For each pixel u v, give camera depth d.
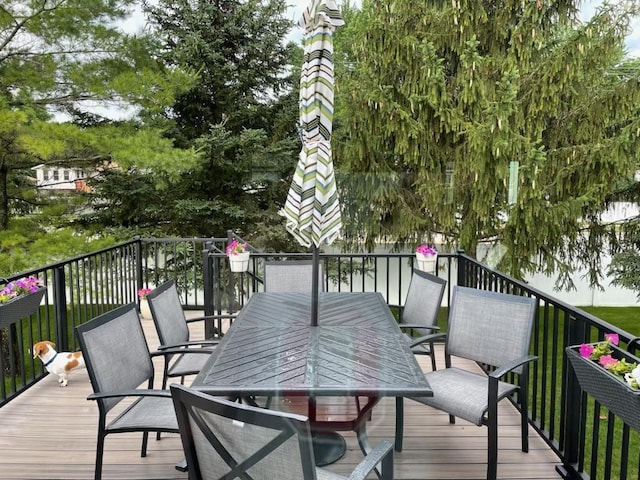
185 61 8.37
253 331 2.49
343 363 2.04
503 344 2.56
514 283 3.05
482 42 6.49
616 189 6.59
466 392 2.35
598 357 1.68
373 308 2.97
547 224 6.08
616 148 5.76
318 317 2.74
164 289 2.90
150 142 6.74
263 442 1.32
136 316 2.41
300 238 2.64
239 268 4.23
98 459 2.04
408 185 6.71
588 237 6.96
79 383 3.47
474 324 2.69
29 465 2.36
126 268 5.37
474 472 2.29
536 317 2.85
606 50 5.95
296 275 3.83
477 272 3.96
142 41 7.01
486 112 5.84
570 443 2.28
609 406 1.59
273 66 9.16
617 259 6.79
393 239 6.81
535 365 2.87
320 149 2.56
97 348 2.06
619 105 6.06
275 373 1.93
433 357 3.15
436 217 6.60
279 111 9.30
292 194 2.63
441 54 6.58
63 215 8.20
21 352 3.32
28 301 3.17
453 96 6.42
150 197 8.75
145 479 2.25
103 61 6.75
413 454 2.36
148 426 2.03
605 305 7.17
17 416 2.93
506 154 5.82
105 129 6.82
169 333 2.79
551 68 5.98
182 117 9.22
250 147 8.55
